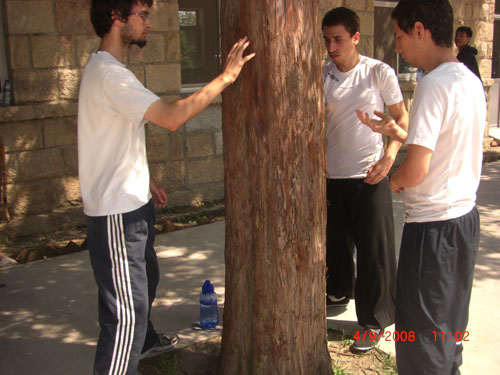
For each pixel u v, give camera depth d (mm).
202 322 3650
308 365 2748
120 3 2473
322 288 2740
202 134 6680
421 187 2367
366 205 3256
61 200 5805
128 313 2596
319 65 2539
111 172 2521
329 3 7391
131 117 2432
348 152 3359
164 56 6227
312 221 2607
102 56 2506
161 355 3297
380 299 3291
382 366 3176
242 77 2535
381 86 3309
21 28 5312
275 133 2484
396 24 2400
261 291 2668
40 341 3514
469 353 3305
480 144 2379
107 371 2605
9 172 5441
